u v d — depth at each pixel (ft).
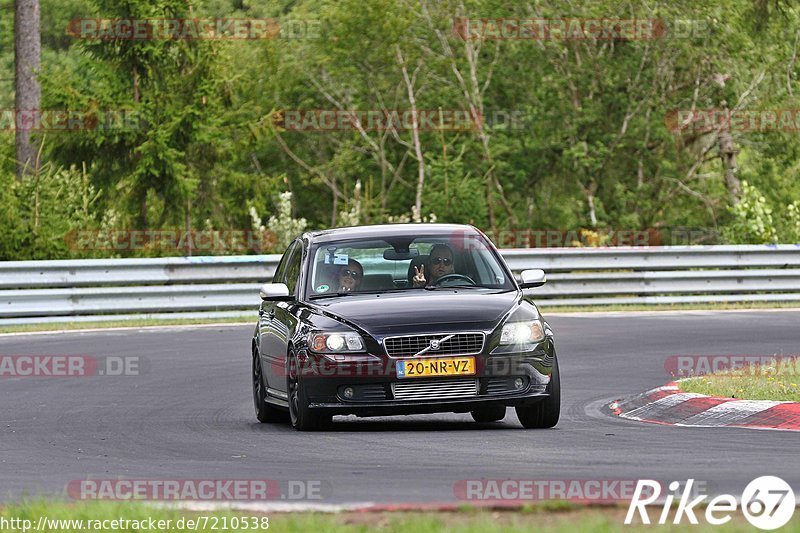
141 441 124.77
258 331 146.51
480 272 137.39
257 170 536.01
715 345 208.85
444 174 457.27
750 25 442.50
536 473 97.45
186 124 353.72
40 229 296.10
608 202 476.95
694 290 291.38
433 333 124.06
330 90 513.45
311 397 125.29
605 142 470.80
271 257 277.23
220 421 141.38
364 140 530.27
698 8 448.24
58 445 123.34
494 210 490.90
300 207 546.67
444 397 123.54
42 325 254.88
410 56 487.20
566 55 473.26
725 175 465.47
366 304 129.08
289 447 116.57
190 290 269.85
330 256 139.13
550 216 481.87
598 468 99.30
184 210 362.74
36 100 350.64
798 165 484.74
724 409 131.44
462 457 106.83
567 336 227.61
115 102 349.82
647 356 196.85
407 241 139.85
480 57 501.15
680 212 485.15
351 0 487.61
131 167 357.20
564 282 287.07
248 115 469.57
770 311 272.31
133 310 265.54
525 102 488.85
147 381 179.22
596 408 145.79
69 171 330.95
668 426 126.93
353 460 106.93
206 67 360.48
